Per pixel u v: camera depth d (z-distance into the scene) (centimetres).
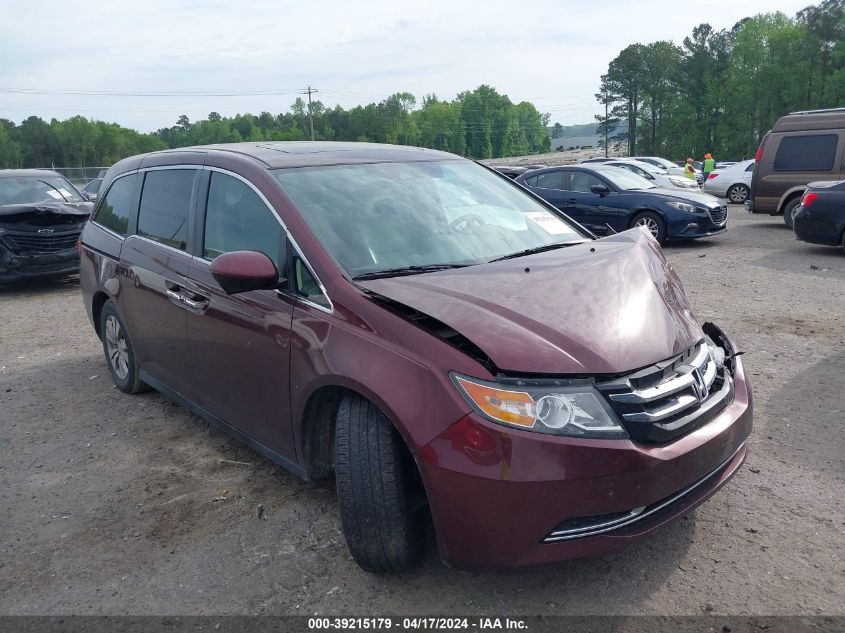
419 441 258
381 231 346
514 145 14625
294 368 313
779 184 1373
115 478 403
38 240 1007
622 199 1234
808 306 737
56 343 716
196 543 333
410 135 12756
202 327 382
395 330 277
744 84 8250
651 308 296
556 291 296
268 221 349
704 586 284
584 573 296
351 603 284
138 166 494
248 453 427
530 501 246
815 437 413
